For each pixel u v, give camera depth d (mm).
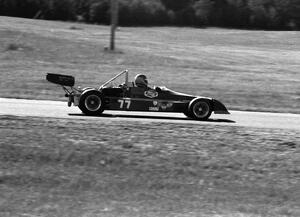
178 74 135750
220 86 116188
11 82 103312
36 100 80375
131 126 55031
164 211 31641
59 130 51344
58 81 63531
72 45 177375
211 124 61344
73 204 32219
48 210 30484
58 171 39750
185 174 41188
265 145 51500
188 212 31719
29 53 153750
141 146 47719
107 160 42875
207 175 41406
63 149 44250
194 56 193250
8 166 40000
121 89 63250
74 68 134500
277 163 45469
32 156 42250
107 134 50875
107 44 197375
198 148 48656
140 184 37875
